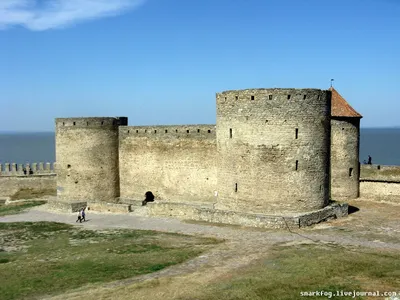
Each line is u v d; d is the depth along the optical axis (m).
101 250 26.66
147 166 45.53
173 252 25.11
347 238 27.14
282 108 31.75
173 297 17.09
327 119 33.72
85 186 45.28
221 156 34.84
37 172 56.84
